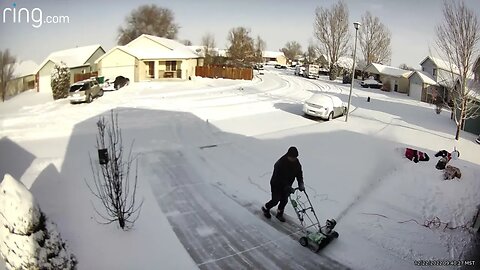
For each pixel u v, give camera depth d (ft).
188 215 25.26
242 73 135.13
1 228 15.31
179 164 35.94
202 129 51.31
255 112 66.44
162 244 21.44
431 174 35.04
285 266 19.85
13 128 46.85
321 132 51.75
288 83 133.18
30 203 15.28
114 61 106.42
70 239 20.79
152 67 122.31
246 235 22.91
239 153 40.37
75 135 44.86
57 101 67.00
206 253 20.81
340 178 33.35
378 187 31.89
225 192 29.53
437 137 50.47
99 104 68.03
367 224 25.08
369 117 66.64
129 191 28.30
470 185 32.71
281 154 40.45
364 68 150.20
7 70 42.98
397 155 40.86
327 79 171.42
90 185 28.84
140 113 60.75
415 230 24.75
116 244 20.90
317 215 25.91
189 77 125.59
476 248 23.00
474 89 48.24
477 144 46.96
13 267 15.39
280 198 24.20
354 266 20.11
